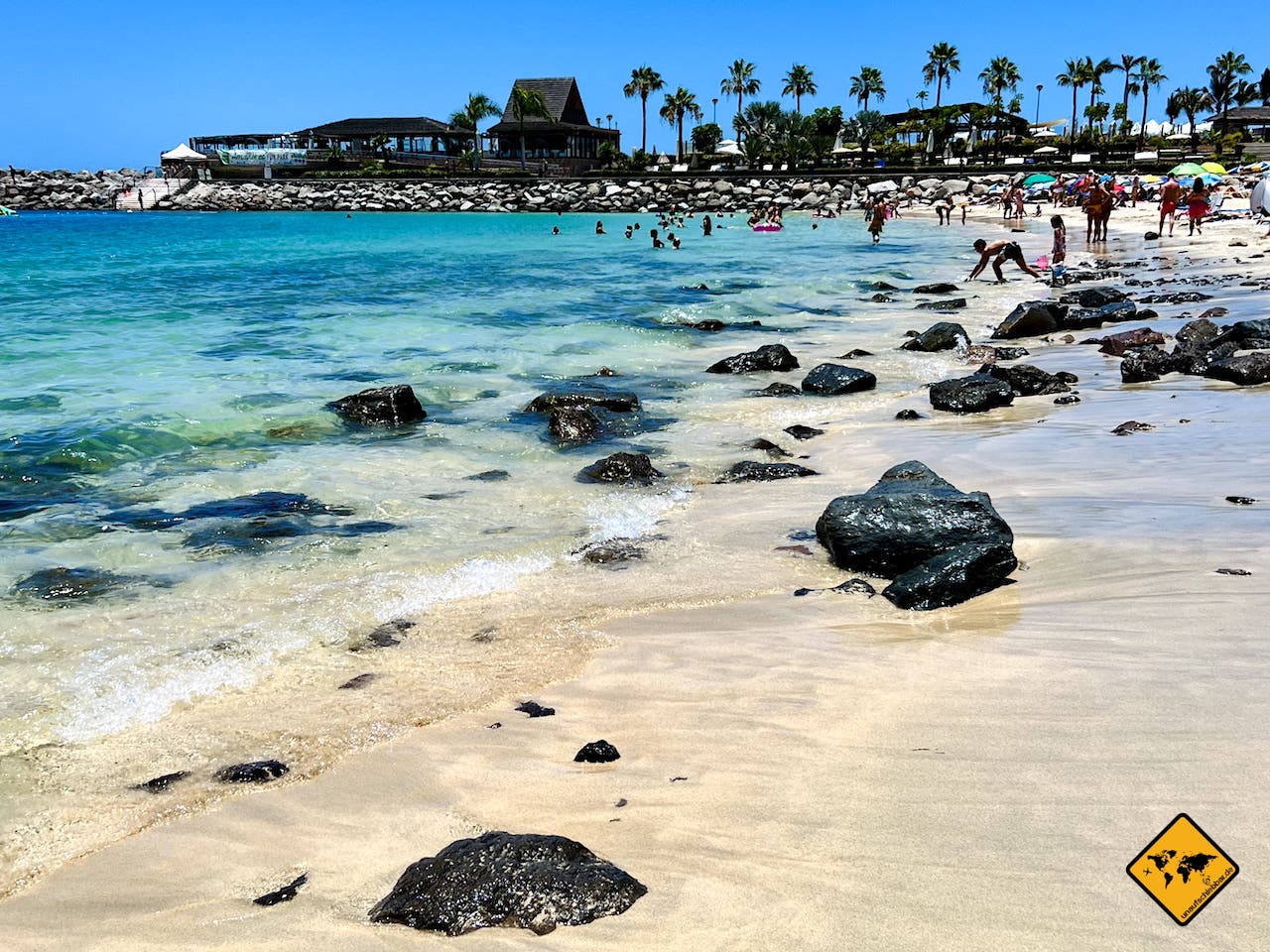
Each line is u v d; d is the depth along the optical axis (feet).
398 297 80.02
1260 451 28.53
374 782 13.96
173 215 301.43
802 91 393.09
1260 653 15.20
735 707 15.55
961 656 16.78
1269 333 47.16
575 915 10.38
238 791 13.92
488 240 165.89
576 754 14.40
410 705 16.37
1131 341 49.83
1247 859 10.14
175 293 82.48
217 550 24.44
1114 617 17.62
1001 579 20.52
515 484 30.40
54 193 348.38
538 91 323.16
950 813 11.78
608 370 48.91
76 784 14.24
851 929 9.84
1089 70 354.95
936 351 54.85
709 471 31.68
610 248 144.66
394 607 20.83
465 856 11.19
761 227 180.45
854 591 20.76
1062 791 11.94
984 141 327.67
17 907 11.51
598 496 29.07
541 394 43.96
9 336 56.34
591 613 20.22
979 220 194.90
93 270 105.60
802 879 10.78
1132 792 11.69
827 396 43.50
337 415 38.52
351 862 12.12
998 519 22.20
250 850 12.49
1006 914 9.81
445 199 285.02
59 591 21.76
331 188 307.17
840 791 12.60
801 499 28.09
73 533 25.75
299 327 61.67
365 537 25.36
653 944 9.89
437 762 14.44
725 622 19.44
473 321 65.16
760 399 43.09
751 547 24.08
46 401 39.83
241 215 291.79
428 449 34.55
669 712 15.57
